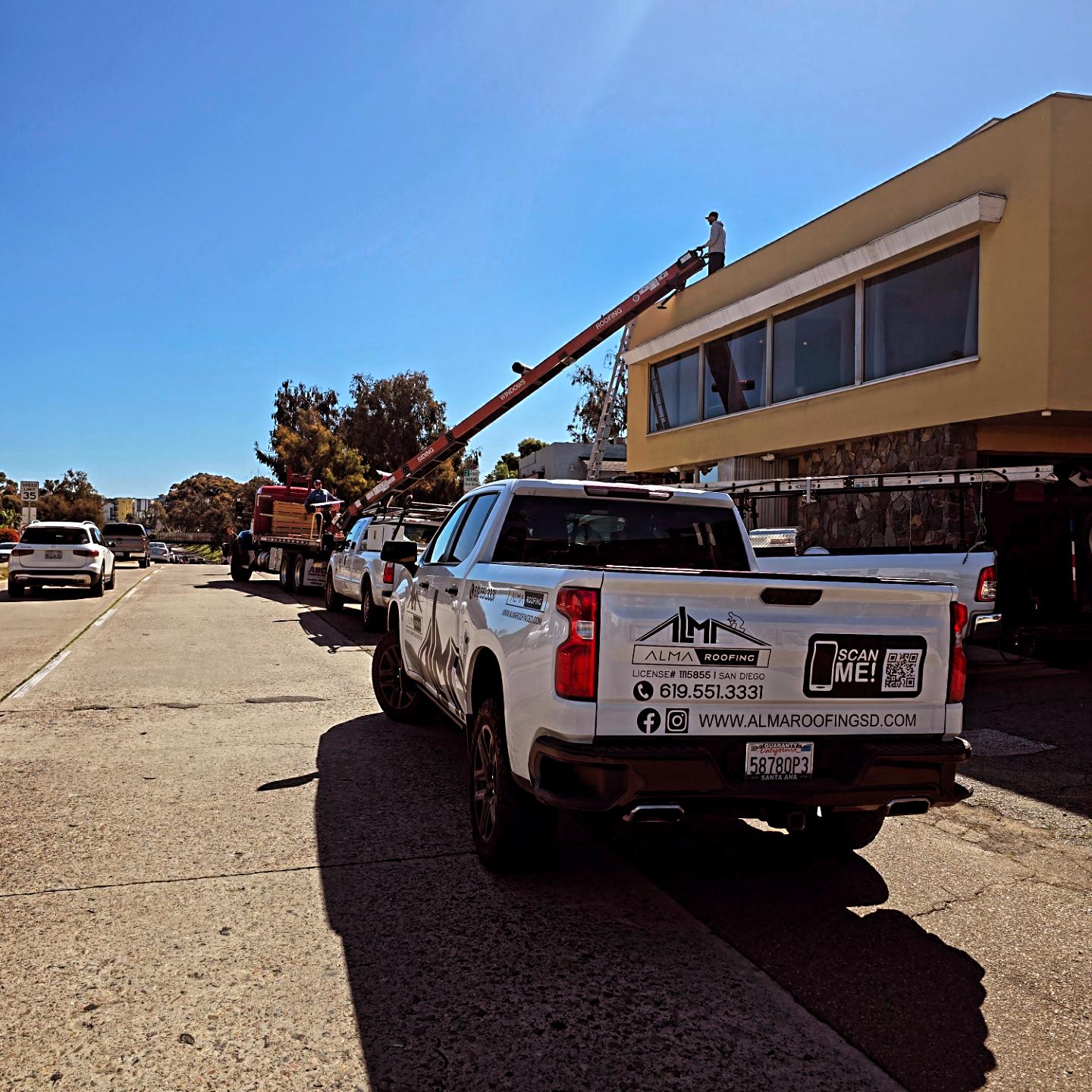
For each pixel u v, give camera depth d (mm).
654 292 16453
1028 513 10648
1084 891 4422
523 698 3943
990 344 11555
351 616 16984
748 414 16422
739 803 3789
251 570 27422
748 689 3762
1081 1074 2895
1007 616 10359
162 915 3932
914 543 12805
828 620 3865
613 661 3619
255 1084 2750
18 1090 2697
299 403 62250
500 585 4520
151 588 24609
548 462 31000
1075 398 10844
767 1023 3160
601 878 4465
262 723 7754
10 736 7199
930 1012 3252
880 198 13461
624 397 42344
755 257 16406
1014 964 3641
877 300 13594
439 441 19016
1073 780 6301
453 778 6141
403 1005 3221
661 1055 2947
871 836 4730
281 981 3375
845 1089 2795
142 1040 2969
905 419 12945
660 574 3627
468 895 4211
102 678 9852
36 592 22984
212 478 116375
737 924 3971
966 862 4805
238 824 5145
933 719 4031
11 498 103250
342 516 22422
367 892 4219
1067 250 10805
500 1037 3031
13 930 3756
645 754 3557
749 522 12594
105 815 5266
